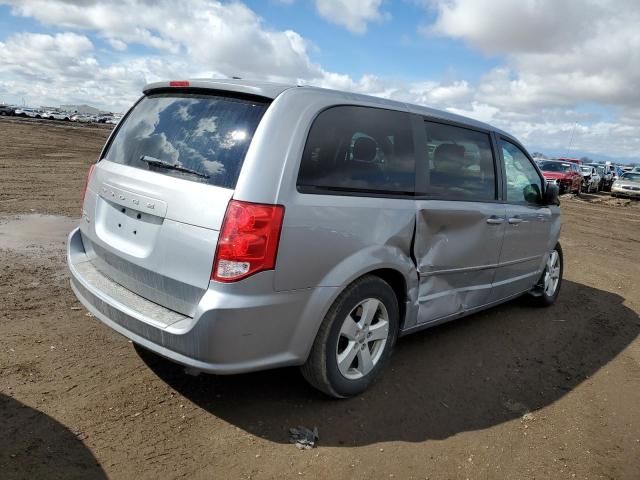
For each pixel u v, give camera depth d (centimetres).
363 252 311
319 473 263
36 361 343
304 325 289
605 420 347
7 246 620
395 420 318
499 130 468
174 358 272
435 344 441
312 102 298
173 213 279
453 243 387
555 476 283
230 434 287
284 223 271
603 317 569
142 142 326
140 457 260
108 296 304
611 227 1443
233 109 296
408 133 357
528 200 501
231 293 262
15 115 7150
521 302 592
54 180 1292
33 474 239
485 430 320
